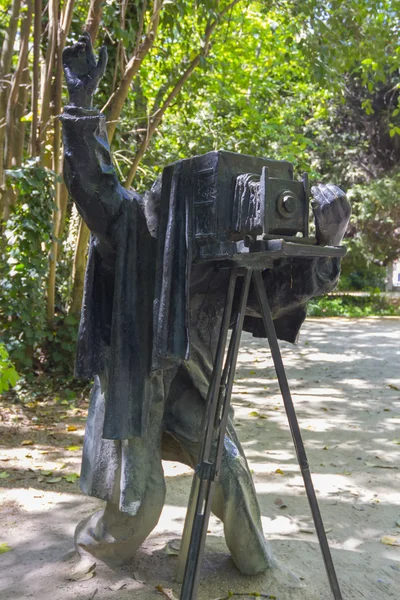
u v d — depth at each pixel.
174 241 2.68
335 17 8.95
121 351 2.78
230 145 12.55
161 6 7.80
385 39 9.77
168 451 3.41
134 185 11.05
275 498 4.62
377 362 10.48
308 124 22.66
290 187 2.49
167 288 2.66
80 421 6.61
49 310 8.24
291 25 9.01
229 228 2.59
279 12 10.35
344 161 23.28
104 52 2.56
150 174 10.51
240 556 3.14
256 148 12.79
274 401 7.65
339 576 3.36
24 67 8.45
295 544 3.77
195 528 2.54
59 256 8.87
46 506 4.39
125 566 3.24
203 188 2.61
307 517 4.28
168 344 2.67
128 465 3.00
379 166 23.33
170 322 2.67
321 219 2.58
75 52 2.55
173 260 2.68
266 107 15.14
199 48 9.72
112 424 2.77
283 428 6.46
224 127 13.01
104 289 2.98
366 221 22.91
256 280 2.73
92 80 2.56
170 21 8.84
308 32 8.80
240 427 6.48
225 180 2.58
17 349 7.62
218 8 8.89
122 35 7.52
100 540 3.21
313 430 6.41
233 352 2.68
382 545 3.85
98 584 3.07
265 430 6.39
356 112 22.56
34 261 7.64
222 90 11.58
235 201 2.56
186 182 2.67
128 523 3.12
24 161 7.85
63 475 5.04
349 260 24.22
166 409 3.19
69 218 10.42
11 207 7.73
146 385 2.85
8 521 4.11
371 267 26.50
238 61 12.41
